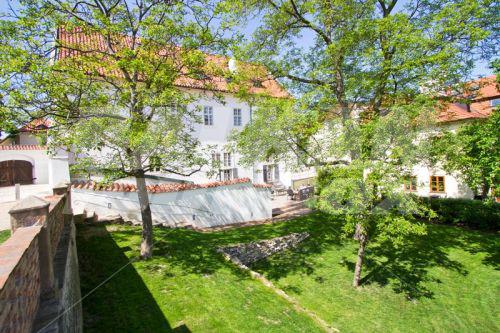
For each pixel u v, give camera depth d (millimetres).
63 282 3984
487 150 9258
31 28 7043
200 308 6508
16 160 20938
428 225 14930
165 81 7938
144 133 6789
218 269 8656
